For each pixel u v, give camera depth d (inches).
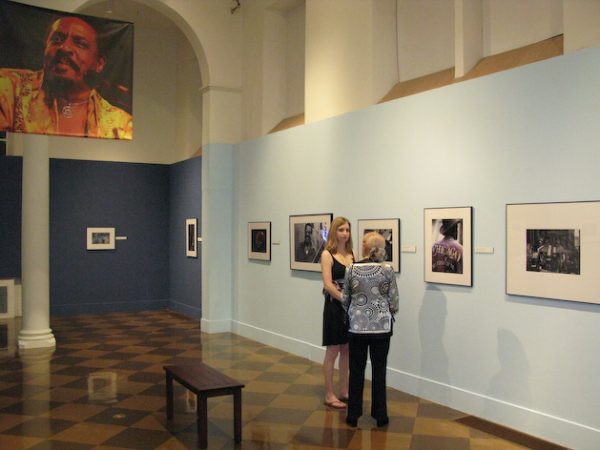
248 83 440.5
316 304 337.7
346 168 311.1
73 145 556.4
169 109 597.6
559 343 204.5
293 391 273.7
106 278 550.6
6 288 514.9
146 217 568.4
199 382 211.5
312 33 357.1
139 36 585.6
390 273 222.8
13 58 321.4
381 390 224.5
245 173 419.8
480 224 233.1
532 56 243.6
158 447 205.2
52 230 529.7
